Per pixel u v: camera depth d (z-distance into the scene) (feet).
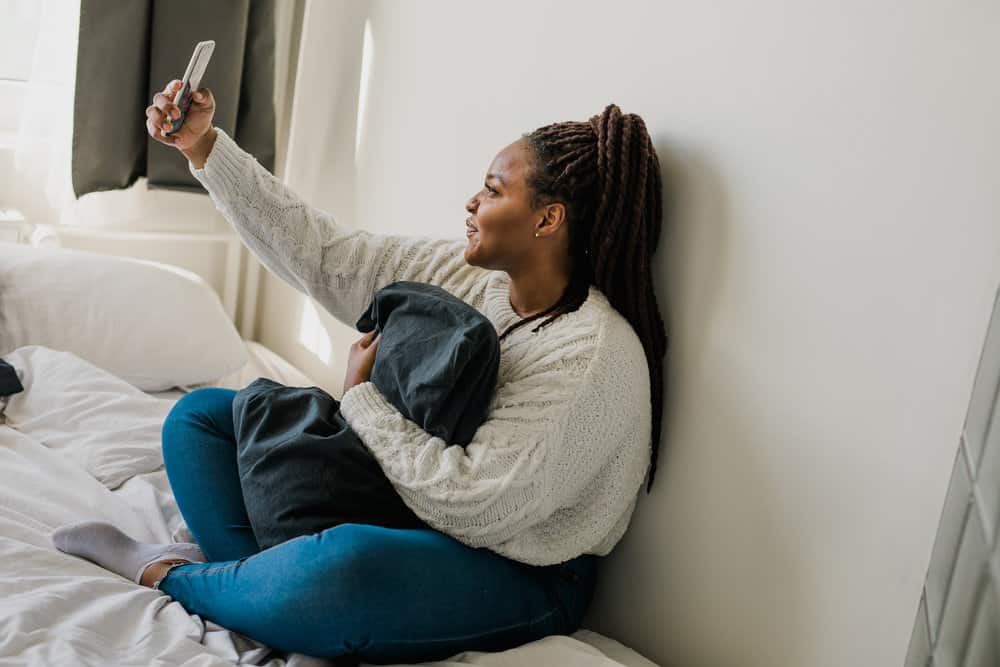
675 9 5.25
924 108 4.19
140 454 5.96
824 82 4.55
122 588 4.62
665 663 5.33
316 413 4.98
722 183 5.00
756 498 4.87
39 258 7.30
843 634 4.50
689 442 5.19
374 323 5.31
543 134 5.19
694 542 5.16
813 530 4.62
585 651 4.84
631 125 5.12
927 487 4.17
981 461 3.52
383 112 7.72
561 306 5.21
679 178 5.22
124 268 7.55
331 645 4.36
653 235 5.22
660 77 5.33
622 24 5.57
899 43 4.28
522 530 4.74
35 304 7.02
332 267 5.84
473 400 4.79
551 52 6.06
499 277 5.58
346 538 4.34
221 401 5.50
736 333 4.95
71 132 8.20
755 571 4.88
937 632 3.67
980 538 3.37
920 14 4.21
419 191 7.28
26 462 5.65
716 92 5.03
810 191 4.61
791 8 4.69
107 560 4.86
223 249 9.68
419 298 4.97
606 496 5.02
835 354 4.52
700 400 5.13
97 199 8.52
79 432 6.15
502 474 4.62
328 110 8.52
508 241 5.15
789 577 4.73
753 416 4.88
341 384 8.32
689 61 5.17
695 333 5.16
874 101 4.37
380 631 4.37
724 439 5.02
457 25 6.89
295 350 9.14
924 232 4.19
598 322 4.96
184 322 7.47
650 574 5.40
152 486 5.74
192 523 5.11
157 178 8.32
